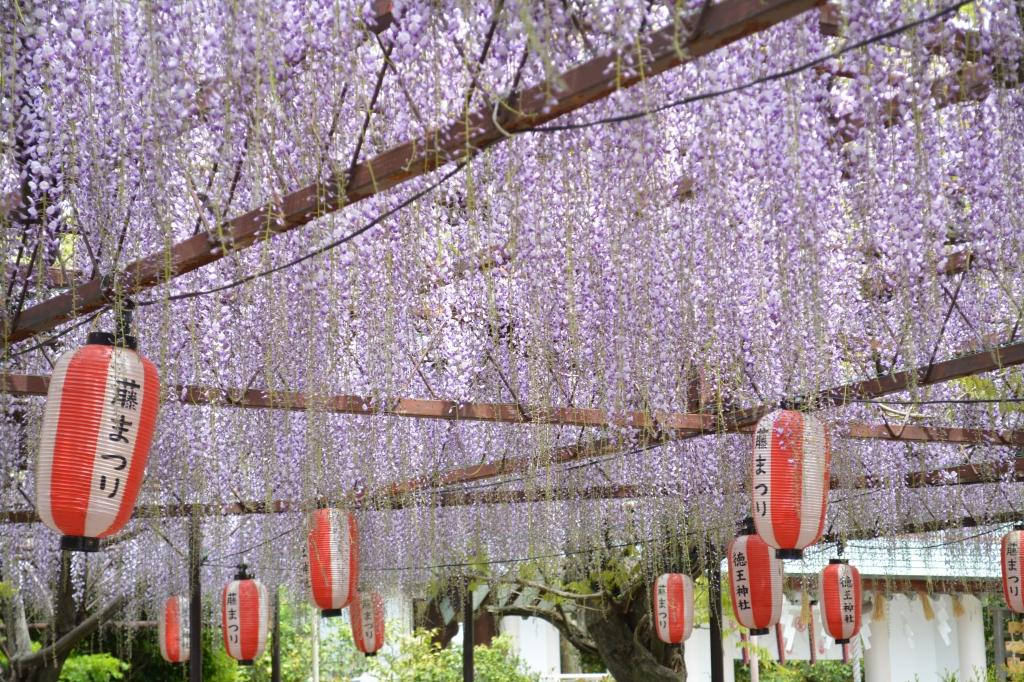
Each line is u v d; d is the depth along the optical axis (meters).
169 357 4.97
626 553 9.59
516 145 3.60
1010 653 13.86
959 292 5.15
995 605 13.33
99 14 3.35
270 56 3.15
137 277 3.75
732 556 7.50
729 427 5.91
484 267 4.42
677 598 8.23
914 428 6.75
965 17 3.11
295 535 8.20
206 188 3.75
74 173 3.48
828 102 3.25
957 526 8.63
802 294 4.01
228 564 9.56
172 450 5.74
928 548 9.84
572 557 8.83
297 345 4.71
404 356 5.31
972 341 5.54
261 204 3.45
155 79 3.21
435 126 2.93
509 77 2.80
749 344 5.07
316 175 3.33
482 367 5.76
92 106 3.39
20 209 3.94
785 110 3.19
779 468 4.94
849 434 6.41
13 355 4.45
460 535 8.80
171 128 3.39
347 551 6.67
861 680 14.55
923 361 5.28
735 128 3.31
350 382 5.68
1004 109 3.11
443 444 7.06
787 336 4.63
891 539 8.62
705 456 6.87
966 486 8.66
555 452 6.57
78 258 4.19
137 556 9.06
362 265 4.32
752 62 3.12
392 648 13.30
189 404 5.38
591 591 9.98
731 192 3.80
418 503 7.99
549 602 11.22
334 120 3.24
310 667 13.57
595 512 7.95
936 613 13.78
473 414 5.78
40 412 5.54
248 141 3.40
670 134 3.69
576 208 3.77
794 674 13.80
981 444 7.20
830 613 8.62
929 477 7.81
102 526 3.59
